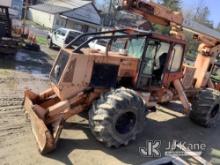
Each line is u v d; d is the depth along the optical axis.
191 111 8.38
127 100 5.54
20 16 38.28
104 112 5.42
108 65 5.97
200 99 8.20
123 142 5.78
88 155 5.40
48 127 5.42
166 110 9.25
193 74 8.53
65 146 5.56
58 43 17.92
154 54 6.56
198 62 9.00
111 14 36.19
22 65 11.70
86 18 39.25
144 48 6.28
